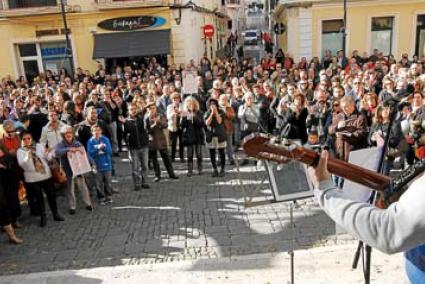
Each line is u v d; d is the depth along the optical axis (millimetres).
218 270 4852
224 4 33562
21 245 6137
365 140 6816
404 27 19484
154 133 8438
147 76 15852
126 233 6316
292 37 20156
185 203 7363
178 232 6199
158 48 18766
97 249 5840
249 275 4688
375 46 20016
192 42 19797
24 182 6762
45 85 15016
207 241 5824
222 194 7625
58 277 4980
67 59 20078
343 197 1356
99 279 4879
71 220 6992
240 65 17938
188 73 10117
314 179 1470
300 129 8328
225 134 8578
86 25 19484
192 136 8734
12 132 7047
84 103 10430
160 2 18484
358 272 4559
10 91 14992
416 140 6848
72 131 7250
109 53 18969
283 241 5633
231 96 10391
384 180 1476
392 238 1169
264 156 1557
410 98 6926
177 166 9750
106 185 7727
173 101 9867
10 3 19766
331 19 19625
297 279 4516
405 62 16188
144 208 7297
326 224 6078
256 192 7367
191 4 19016
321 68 16797
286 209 6734
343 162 1499
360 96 9367
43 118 9336
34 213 7301
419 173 1301
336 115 7672
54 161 6914
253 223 6297
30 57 20438
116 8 18781
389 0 19125
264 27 55000
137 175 8266
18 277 5039
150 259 5418
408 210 1151
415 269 1392
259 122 9141
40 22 19734
